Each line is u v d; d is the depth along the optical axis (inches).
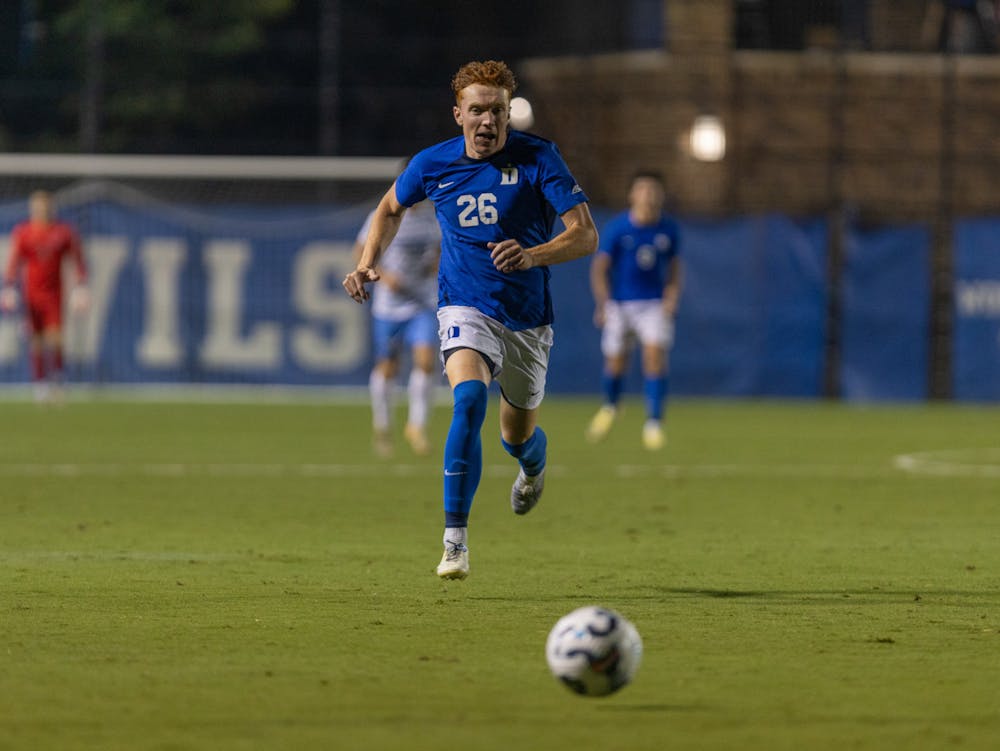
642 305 2677.2
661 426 3154.5
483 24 5211.6
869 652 932.6
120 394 4003.4
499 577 1243.8
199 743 709.9
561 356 4042.8
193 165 4252.0
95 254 4062.5
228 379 4079.7
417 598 1128.2
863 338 4040.4
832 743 716.7
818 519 1686.8
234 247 4077.3
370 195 4564.5
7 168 4200.3
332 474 2143.2
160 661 892.6
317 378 4089.6
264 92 4928.6
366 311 4087.1
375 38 5290.4
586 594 1155.3
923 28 4500.5
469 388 1154.7
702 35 4483.3
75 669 869.2
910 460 2433.6
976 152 4458.7
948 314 4047.7
